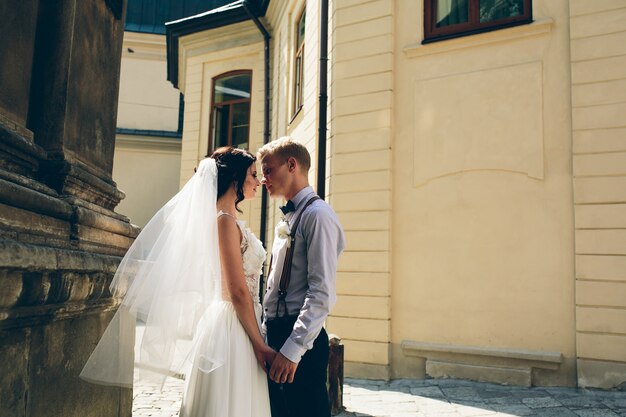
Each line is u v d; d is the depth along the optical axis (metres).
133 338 2.37
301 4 9.38
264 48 12.00
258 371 2.36
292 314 2.46
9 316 1.70
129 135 17.52
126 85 18.14
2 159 2.01
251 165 2.50
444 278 6.30
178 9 18.80
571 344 5.64
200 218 2.24
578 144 5.78
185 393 2.29
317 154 7.61
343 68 7.13
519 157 6.09
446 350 6.12
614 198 5.57
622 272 5.47
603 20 5.81
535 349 5.78
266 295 2.60
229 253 2.32
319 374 2.42
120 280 2.21
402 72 6.85
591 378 5.46
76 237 2.28
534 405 4.93
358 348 6.52
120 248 2.79
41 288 1.79
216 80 13.09
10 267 1.60
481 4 6.56
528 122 6.09
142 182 17.56
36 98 2.39
